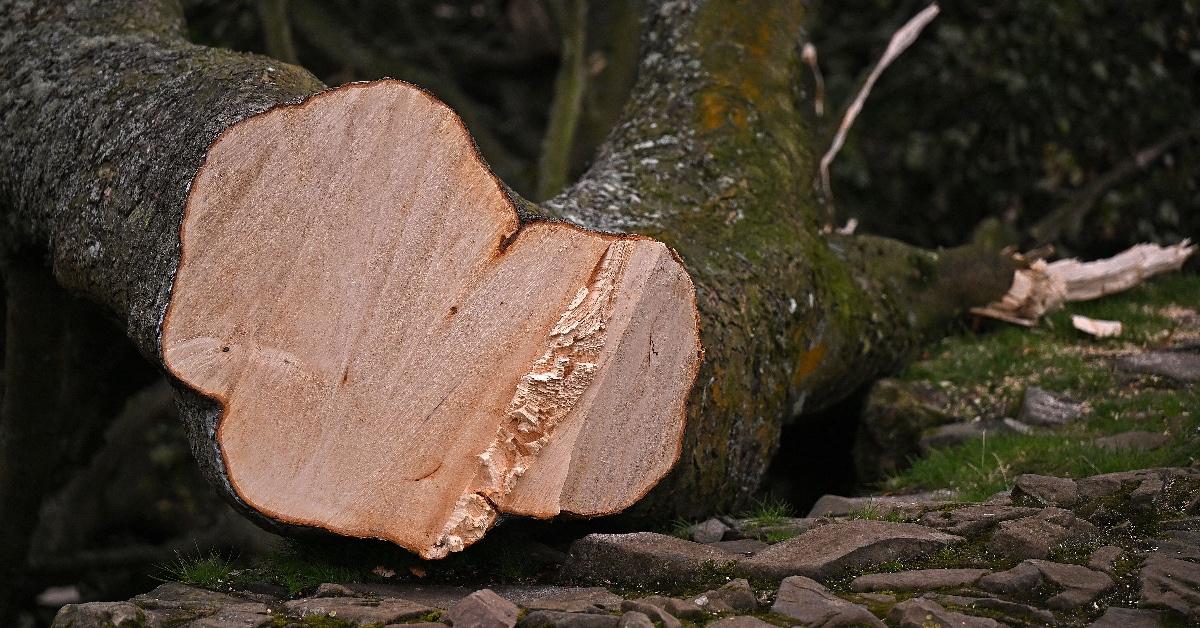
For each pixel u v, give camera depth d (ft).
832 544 13.80
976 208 36.88
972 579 12.78
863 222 37.37
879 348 21.81
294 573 14.88
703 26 23.16
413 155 13.57
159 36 18.47
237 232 13.20
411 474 13.80
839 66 39.34
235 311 13.20
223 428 13.10
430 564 15.08
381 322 13.61
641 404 14.69
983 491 16.63
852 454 21.83
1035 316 24.99
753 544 15.16
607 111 34.96
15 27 18.95
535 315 14.06
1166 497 14.56
